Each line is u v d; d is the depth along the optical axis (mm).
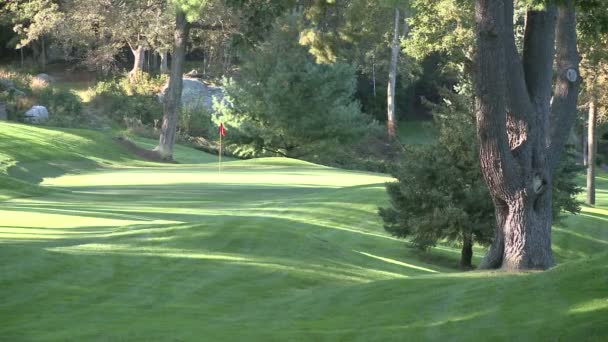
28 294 21297
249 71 112125
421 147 40562
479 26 27719
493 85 27891
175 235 30500
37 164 62781
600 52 58469
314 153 112938
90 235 30641
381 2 60344
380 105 156000
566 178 42594
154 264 26078
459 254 43531
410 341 15664
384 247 39438
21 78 105250
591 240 49438
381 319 18297
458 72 81000
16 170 57812
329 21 70875
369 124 121125
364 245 38500
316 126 110688
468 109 40375
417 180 39781
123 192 49875
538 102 30250
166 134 84438
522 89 29312
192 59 153000
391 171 41125
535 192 29562
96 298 21406
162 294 22344
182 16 82625
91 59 116125
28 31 108562
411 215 40125
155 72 135875
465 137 39219
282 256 29078
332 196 50469
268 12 63844
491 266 30625
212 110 119312
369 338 16266
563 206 43125
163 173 65688
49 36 125875
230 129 110750
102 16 96875
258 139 111062
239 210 43344
